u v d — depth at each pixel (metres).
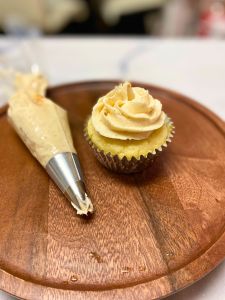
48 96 0.24
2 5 0.47
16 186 0.18
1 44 0.32
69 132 0.20
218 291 0.15
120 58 0.31
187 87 0.28
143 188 0.18
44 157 0.18
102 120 0.18
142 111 0.18
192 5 0.53
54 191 0.18
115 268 0.14
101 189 0.18
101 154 0.18
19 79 0.23
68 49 0.32
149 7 0.54
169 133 0.19
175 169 0.19
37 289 0.14
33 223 0.16
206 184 0.18
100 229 0.16
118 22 0.56
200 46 0.33
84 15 0.55
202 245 0.15
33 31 0.35
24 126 0.19
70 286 0.14
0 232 0.16
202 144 0.20
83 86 0.25
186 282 0.14
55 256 0.15
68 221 0.16
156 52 0.32
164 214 0.17
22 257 0.15
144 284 0.14
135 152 0.18
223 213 0.17
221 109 0.26
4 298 0.15
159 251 0.15
